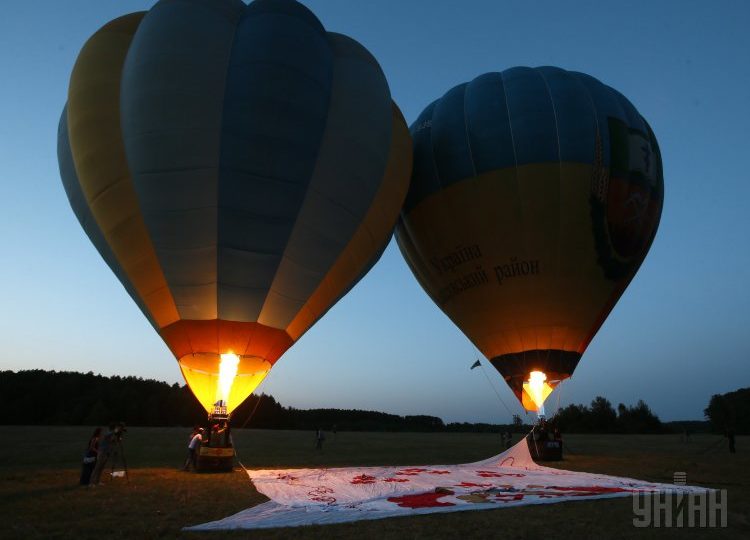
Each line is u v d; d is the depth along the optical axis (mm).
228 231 11312
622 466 13555
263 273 11570
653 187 15719
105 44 12391
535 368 15016
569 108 15242
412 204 16547
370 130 12828
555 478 10992
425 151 16328
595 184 14766
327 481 10273
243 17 12664
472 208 15305
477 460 16188
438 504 7699
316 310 12641
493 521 6637
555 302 14906
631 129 15672
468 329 16438
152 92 11336
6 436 30547
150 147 11227
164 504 7473
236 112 11414
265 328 11766
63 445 21734
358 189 12555
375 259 14102
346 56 13398
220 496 8234
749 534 6234
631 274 15875
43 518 6516
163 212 11242
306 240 11914
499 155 15078
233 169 11289
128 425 67125
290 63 11992
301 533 5910
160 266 11438
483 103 15812
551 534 6055
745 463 14352
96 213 11781
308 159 11852
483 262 15367
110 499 7848
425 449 22500
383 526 6289
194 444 11758
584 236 14797
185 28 11828
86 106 11898
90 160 11695
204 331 11461
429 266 16797
